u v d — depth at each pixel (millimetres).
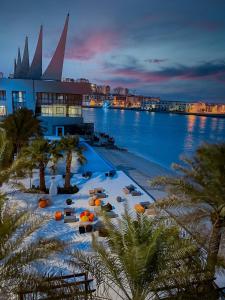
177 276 7660
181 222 10680
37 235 14117
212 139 89000
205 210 11414
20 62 73875
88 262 8156
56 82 50062
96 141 54312
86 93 52500
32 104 50062
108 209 17703
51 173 25703
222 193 10031
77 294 7430
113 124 130250
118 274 7691
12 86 49000
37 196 19344
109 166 29391
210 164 10359
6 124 24500
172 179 11367
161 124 148000
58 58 58812
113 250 7672
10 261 7559
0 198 10055
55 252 8539
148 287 7285
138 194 21219
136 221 7789
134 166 38719
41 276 7691
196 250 8648
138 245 6754
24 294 7195
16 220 8445
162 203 10992
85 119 149000
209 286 8398
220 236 10945
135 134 95062
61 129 51156
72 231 14836
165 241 7434
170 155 58281
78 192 21359
